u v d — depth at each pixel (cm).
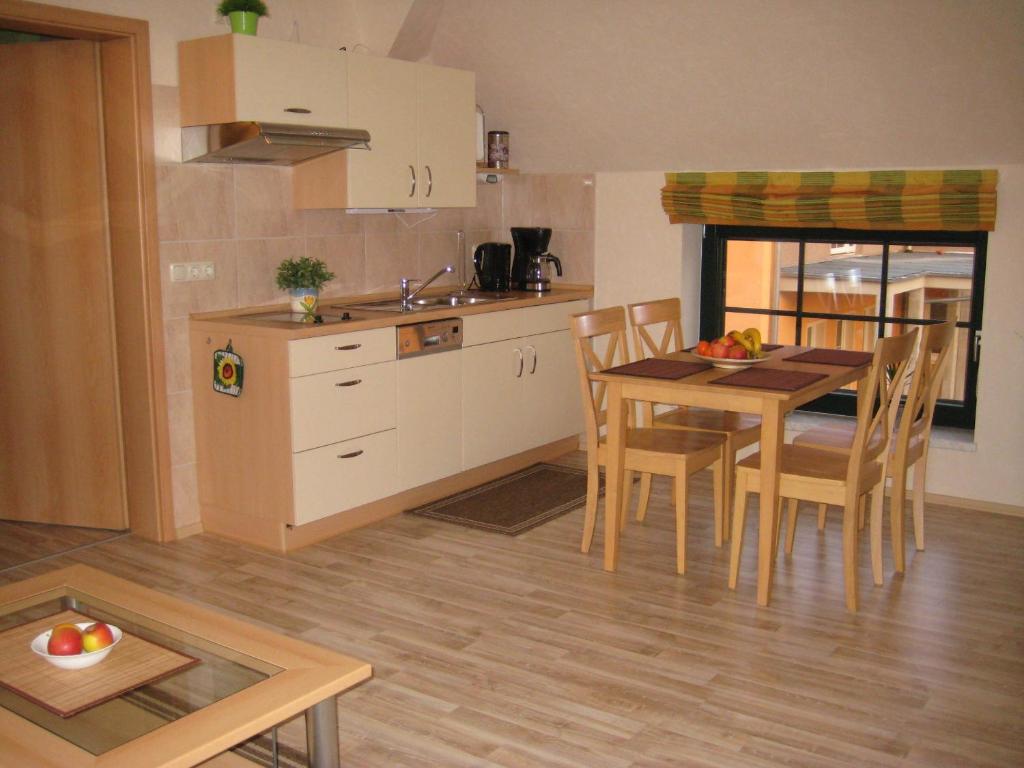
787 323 531
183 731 186
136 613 239
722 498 413
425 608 353
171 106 400
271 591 369
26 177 412
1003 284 442
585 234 555
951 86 408
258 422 400
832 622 341
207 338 411
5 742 183
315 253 470
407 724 276
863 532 432
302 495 398
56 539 425
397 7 460
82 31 372
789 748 263
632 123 501
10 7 346
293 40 440
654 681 300
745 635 331
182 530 426
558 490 493
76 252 412
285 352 384
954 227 451
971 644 324
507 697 290
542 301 516
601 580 379
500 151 544
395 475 439
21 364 431
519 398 509
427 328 445
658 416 445
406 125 455
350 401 412
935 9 379
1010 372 446
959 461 464
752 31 420
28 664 213
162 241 403
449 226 548
